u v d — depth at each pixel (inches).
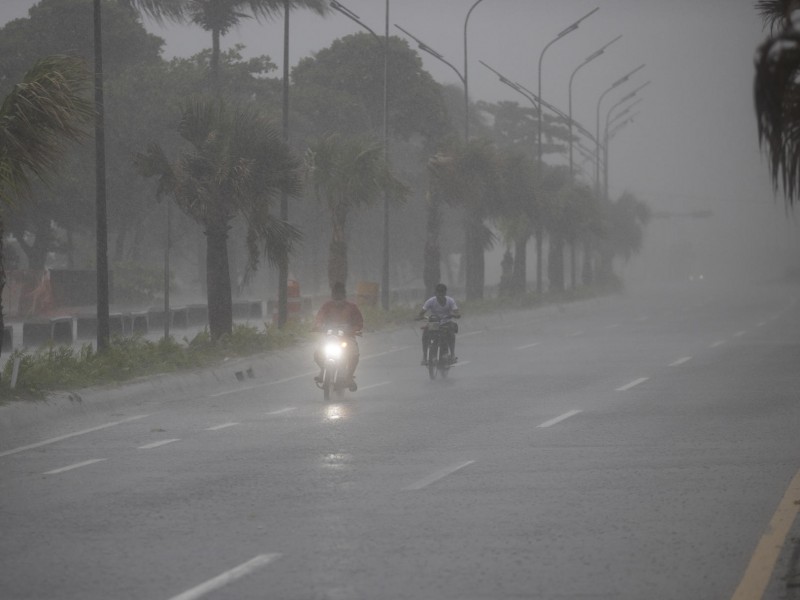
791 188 633.0
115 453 1150.3
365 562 675.4
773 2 670.5
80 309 4224.9
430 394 1710.1
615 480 952.9
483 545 717.3
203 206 2288.4
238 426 1355.8
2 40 5590.6
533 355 2484.0
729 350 2518.5
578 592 606.2
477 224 4564.5
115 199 5580.7
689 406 1497.3
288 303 3186.5
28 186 1395.2
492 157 4254.4
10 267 5521.7
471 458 1083.9
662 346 2687.0
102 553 706.8
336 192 3191.4
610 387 1769.2
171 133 5565.9
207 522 797.9
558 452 1117.1
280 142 2311.8
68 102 1362.0
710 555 685.9
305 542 731.4
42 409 1422.2
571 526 772.0
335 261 3216.0
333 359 1656.0
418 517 807.1
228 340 2256.4
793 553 686.5
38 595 610.9
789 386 1736.0
